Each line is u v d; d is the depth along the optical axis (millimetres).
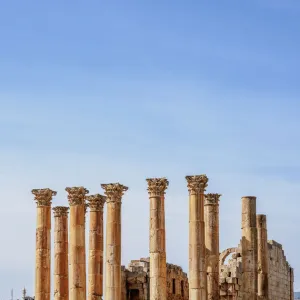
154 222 107188
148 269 133625
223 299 124938
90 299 115250
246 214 116125
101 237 117188
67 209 121625
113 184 111750
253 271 115188
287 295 141750
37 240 116812
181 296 136625
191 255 105625
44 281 115938
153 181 107938
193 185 106875
